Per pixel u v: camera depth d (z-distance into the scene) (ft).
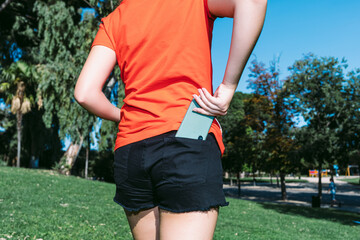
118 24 3.30
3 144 105.81
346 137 62.75
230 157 103.04
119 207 28.22
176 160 2.67
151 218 3.10
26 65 68.90
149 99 2.94
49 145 100.73
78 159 129.80
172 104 2.84
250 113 89.40
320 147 64.69
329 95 62.49
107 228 18.37
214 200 2.67
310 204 77.10
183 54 2.92
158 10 3.07
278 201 85.20
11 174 44.04
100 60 3.29
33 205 23.76
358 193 117.19
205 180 2.66
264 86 84.12
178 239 2.62
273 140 80.43
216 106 2.73
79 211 23.32
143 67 3.02
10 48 85.87
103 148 67.51
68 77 64.34
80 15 71.61
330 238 27.53
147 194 2.94
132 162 2.91
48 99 67.41
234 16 2.59
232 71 2.67
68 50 68.59
